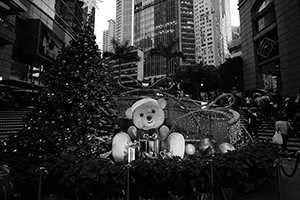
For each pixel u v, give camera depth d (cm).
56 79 551
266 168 331
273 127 1002
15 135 455
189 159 342
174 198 315
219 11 12056
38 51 2597
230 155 351
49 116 507
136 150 430
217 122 661
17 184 303
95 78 598
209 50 9681
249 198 353
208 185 305
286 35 1930
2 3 2042
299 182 427
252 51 2639
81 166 307
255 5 2605
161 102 489
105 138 574
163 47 3047
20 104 1689
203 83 3344
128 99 761
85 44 600
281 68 1984
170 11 9050
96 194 313
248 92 1791
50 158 320
